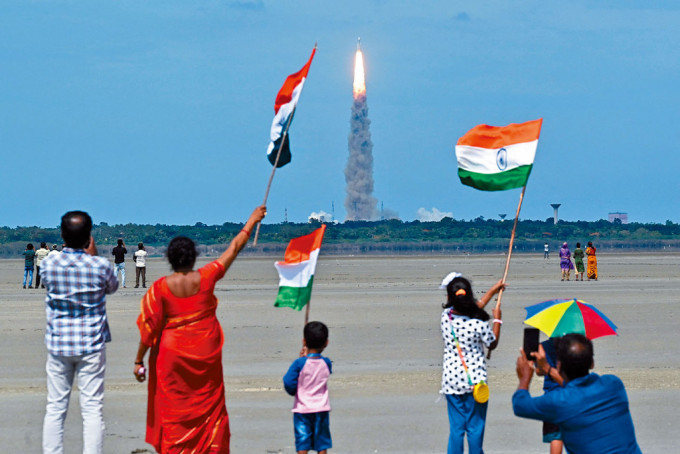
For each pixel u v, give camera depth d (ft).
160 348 24.58
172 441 24.52
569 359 19.79
